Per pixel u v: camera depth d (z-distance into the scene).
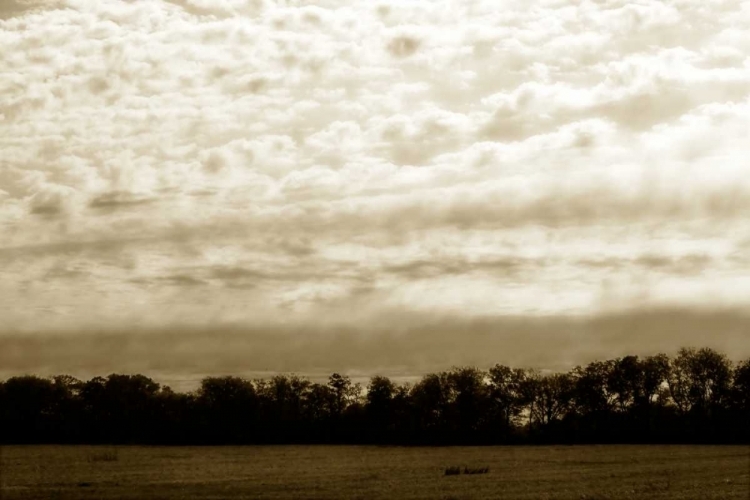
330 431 171.00
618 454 115.31
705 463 92.69
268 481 70.12
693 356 155.38
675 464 91.50
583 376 161.75
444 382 168.00
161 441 167.00
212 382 171.00
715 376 153.12
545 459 105.75
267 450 138.75
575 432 160.50
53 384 168.12
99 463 97.38
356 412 171.50
